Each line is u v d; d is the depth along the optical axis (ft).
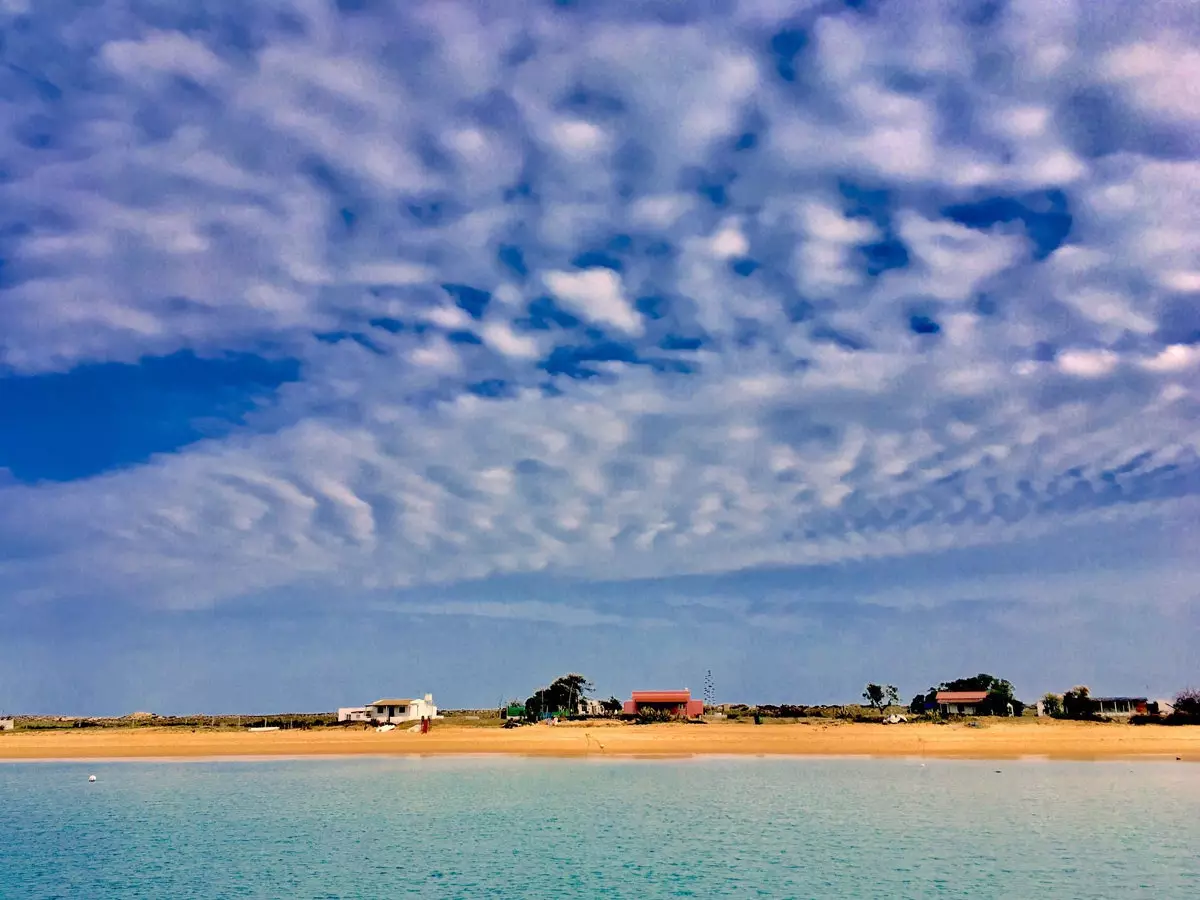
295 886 129.70
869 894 121.29
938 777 238.27
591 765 270.05
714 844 154.40
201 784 250.78
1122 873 131.44
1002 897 119.34
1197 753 272.51
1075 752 278.67
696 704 448.24
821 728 353.92
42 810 207.92
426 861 144.46
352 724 458.91
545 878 131.95
